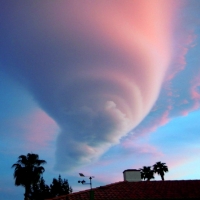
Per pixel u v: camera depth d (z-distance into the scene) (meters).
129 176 25.52
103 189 21.14
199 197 19.44
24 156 39.31
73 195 19.73
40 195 47.12
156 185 22.41
